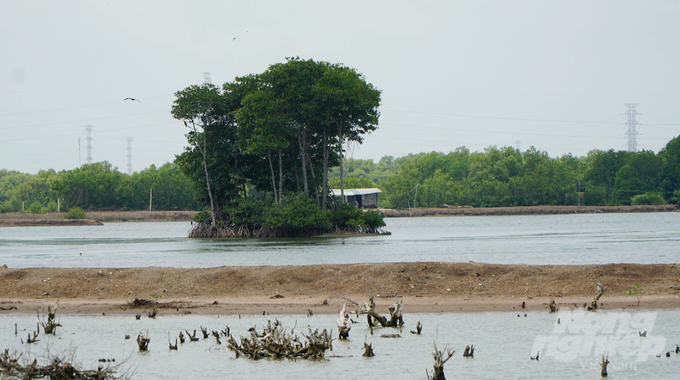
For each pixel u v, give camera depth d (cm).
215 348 2992
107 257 7256
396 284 4228
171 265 6247
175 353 2900
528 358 2758
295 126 11406
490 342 3016
